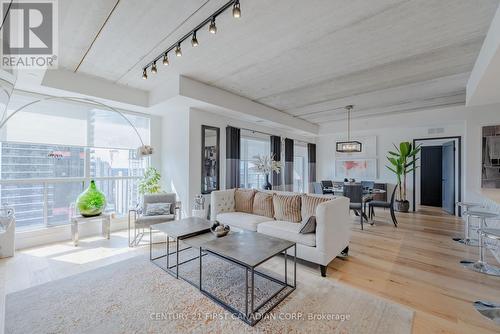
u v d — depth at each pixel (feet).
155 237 13.14
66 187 13.33
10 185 11.59
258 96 15.84
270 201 12.53
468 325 6.01
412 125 20.36
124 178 15.53
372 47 9.34
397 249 11.41
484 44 8.54
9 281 8.12
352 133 25.61
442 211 21.12
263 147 21.33
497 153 15.52
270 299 7.08
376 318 6.27
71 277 8.42
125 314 6.37
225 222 12.46
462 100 16.14
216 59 10.45
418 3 6.79
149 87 14.01
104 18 7.55
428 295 7.39
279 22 7.73
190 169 14.96
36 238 11.83
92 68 11.37
